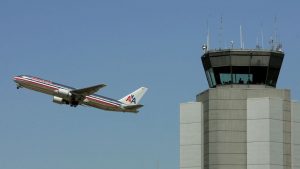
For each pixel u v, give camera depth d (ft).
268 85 326.44
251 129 308.60
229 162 306.76
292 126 312.71
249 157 306.35
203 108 324.80
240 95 313.94
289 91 318.45
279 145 305.32
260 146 304.09
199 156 320.09
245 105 312.50
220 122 311.68
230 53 324.19
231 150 308.19
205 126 319.27
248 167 305.32
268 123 304.30
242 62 324.19
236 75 326.24
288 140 310.04
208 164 310.86
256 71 324.80
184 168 324.60
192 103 328.08
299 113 315.37
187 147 325.21
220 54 327.26
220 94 314.55
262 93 315.17
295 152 310.45
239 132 310.04
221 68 328.29
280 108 308.81
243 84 325.01
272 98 306.96
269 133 303.27
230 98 313.73
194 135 323.98
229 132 310.04
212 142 310.86
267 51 323.78
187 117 328.29
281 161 304.50
